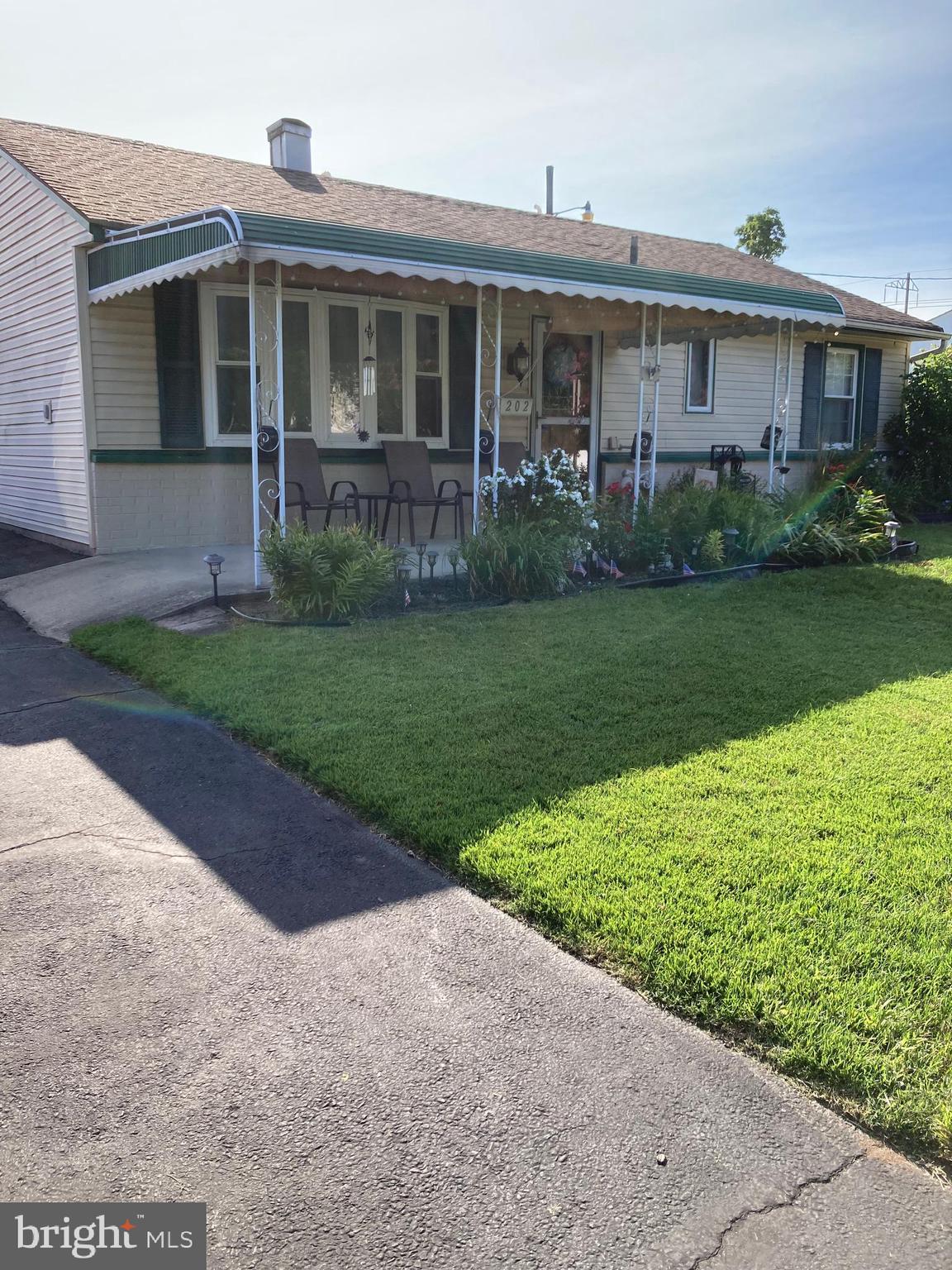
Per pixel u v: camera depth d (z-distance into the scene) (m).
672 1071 2.43
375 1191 2.06
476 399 8.53
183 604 7.35
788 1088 2.38
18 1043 2.53
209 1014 2.65
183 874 3.43
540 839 3.57
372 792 3.99
